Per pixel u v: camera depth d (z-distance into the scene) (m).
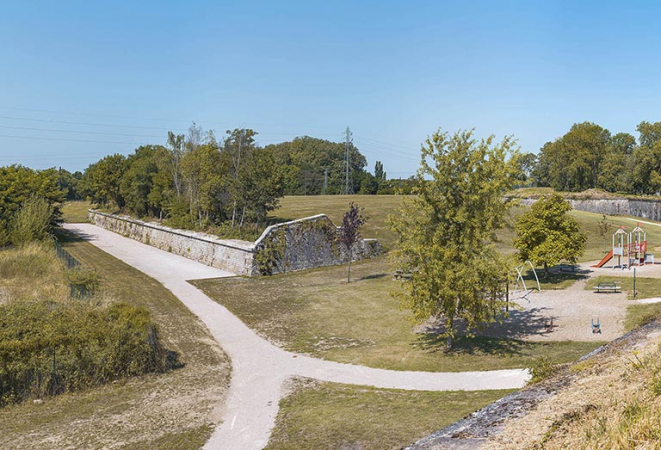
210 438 13.54
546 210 31.94
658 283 29.55
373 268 42.94
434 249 19.48
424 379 17.58
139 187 64.56
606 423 6.54
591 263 39.22
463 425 7.48
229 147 51.94
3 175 51.91
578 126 97.50
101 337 18.44
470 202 19.59
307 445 12.55
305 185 121.69
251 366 20.06
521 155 19.69
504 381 16.55
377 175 141.25
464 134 20.12
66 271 31.78
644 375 8.06
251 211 45.97
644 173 87.12
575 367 10.05
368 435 12.74
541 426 6.91
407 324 25.56
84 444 13.21
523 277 35.16
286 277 39.12
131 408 15.73
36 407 15.76
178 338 23.78
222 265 42.44
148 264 44.16
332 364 20.03
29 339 17.02
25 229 43.50
